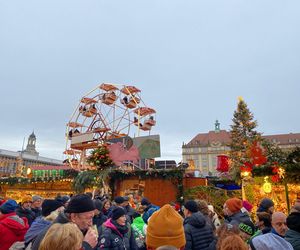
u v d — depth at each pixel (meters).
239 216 4.28
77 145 25.52
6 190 19.03
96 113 27.17
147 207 6.64
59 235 1.77
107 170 13.26
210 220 5.00
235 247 2.17
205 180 13.38
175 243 2.25
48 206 3.47
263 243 2.29
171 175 12.57
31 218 5.74
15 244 3.56
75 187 13.82
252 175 10.95
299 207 3.08
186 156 95.88
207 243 3.80
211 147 93.19
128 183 13.46
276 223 3.28
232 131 40.12
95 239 2.51
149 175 12.88
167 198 12.73
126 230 4.18
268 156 10.87
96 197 7.85
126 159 13.82
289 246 2.32
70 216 2.72
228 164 13.54
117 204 6.09
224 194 11.78
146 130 27.62
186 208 4.31
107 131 25.09
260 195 10.95
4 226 3.75
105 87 28.47
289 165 9.84
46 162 81.69
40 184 17.98
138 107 26.94
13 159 68.19
